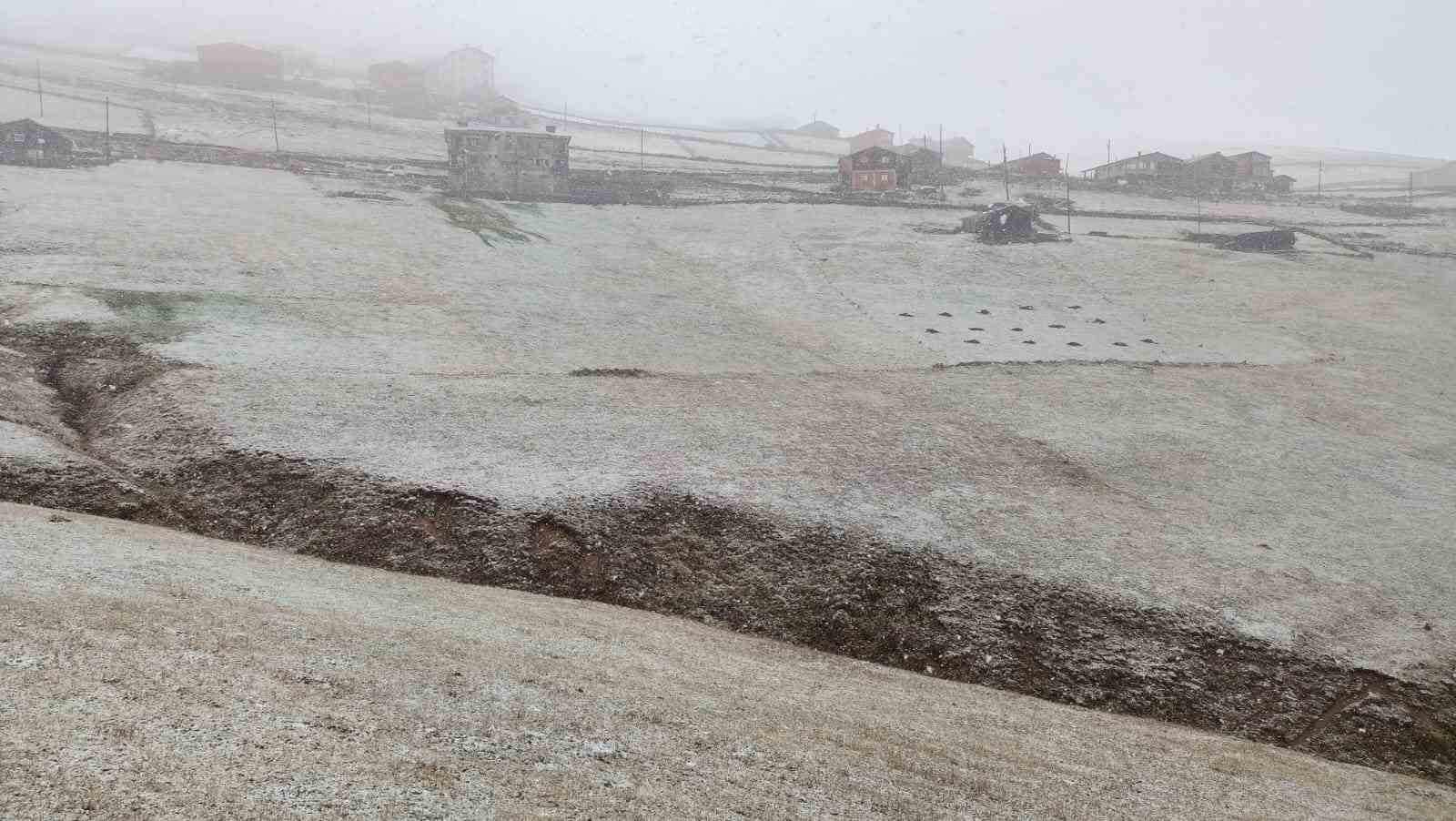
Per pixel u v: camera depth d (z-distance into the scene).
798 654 25.80
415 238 77.56
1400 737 25.14
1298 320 75.31
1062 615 28.50
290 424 35.44
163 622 17.12
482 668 18.17
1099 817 16.55
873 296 76.88
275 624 18.41
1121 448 44.75
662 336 59.97
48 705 12.70
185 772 11.69
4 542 20.81
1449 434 52.03
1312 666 27.45
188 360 41.34
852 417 45.41
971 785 16.89
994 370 57.41
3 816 10.00
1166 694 26.03
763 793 14.70
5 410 33.22
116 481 29.75
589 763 14.54
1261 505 39.50
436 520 30.03
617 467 34.94
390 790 12.27
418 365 46.50
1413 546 36.69
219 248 64.19
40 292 48.69
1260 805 18.95
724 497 33.00
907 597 28.83
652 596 28.41
